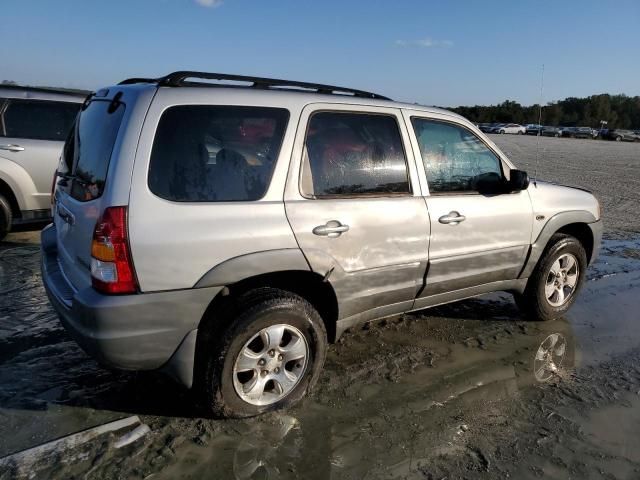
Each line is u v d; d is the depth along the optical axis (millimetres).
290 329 3023
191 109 2805
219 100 2898
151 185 2641
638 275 6297
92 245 2621
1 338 3939
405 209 3486
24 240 6707
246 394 2965
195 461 2658
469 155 3957
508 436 3008
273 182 2982
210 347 2822
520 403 3369
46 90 6809
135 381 3393
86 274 2768
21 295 4785
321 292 3318
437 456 2805
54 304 2973
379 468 2686
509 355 4066
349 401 3287
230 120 2904
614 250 7477
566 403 3393
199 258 2713
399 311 3729
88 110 3355
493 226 4012
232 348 2826
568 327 4676
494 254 4082
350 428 3006
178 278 2674
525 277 4445
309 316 3061
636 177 17312
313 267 3086
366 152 3396
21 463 2572
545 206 4379
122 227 2553
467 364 3879
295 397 3131
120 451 2703
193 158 2770
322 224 3104
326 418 3090
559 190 4582
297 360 3115
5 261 5770
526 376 3740
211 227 2742
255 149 2961
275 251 2924
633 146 43438
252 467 2639
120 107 2854
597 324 4770
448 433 3012
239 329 2826
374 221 3334
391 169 3504
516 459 2811
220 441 2824
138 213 2586
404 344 4164
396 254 3480
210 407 2900
